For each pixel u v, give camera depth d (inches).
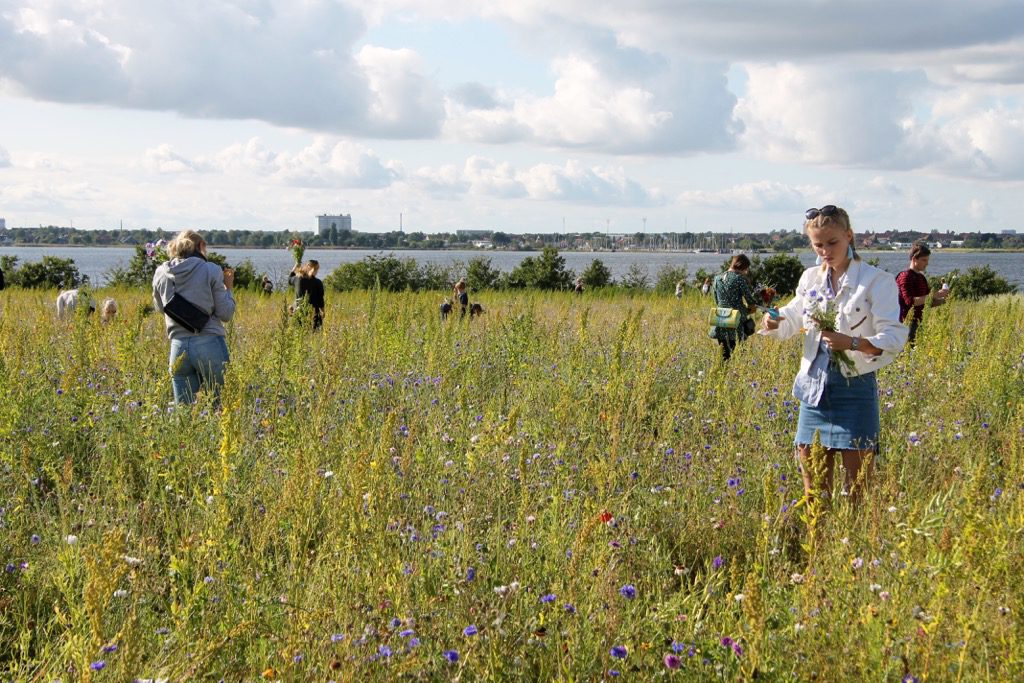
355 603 141.3
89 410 266.7
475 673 132.7
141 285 1075.3
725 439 246.7
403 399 307.6
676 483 218.5
